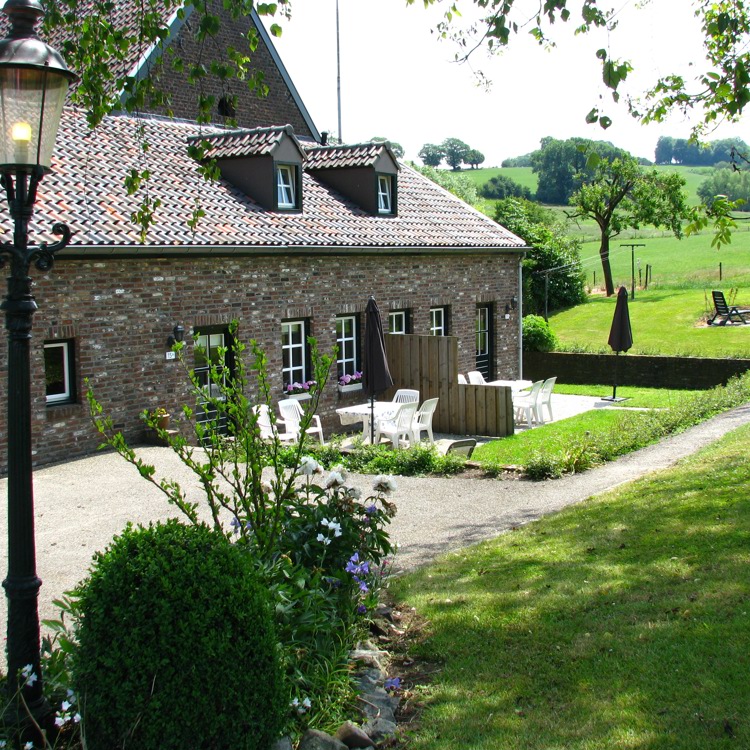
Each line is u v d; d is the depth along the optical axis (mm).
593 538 8000
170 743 3760
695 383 25641
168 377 14664
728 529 7543
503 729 4418
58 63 4168
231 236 15484
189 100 21109
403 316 20500
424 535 9250
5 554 8805
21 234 4160
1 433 12203
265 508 5762
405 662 5492
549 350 28703
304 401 17594
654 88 10547
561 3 6820
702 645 5090
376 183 20438
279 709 4066
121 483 11703
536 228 40469
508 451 15695
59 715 4098
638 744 4094
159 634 3793
